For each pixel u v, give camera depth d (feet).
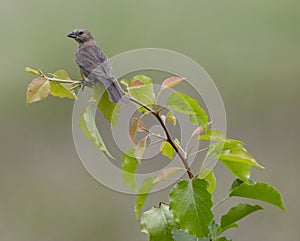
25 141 50.93
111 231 45.06
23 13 58.39
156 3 59.21
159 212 13.47
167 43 58.23
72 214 46.42
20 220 46.88
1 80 55.26
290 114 52.80
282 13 57.82
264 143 50.44
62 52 57.11
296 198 45.60
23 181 48.75
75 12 58.54
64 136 51.16
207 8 59.62
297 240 41.68
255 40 57.88
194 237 13.11
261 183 13.61
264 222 42.42
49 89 13.65
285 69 55.77
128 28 58.65
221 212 40.16
